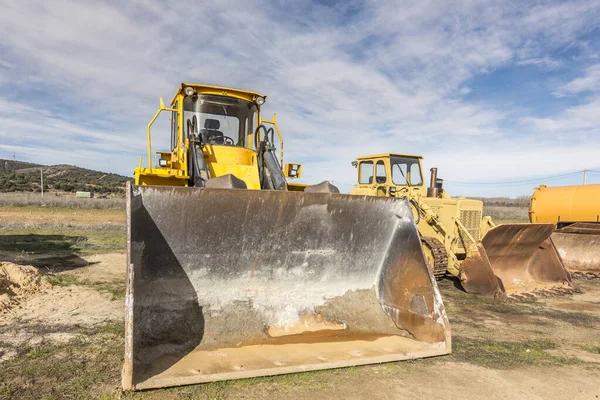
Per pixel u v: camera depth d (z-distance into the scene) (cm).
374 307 464
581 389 361
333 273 463
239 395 324
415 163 981
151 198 382
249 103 653
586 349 470
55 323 495
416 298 430
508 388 358
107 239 1326
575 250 1009
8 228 1577
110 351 409
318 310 444
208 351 369
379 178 980
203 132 622
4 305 546
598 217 1009
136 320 364
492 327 546
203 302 406
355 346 396
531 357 439
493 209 3366
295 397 324
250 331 405
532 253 798
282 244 438
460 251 811
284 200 425
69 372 359
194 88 621
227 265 420
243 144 648
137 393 322
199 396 320
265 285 435
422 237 782
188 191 391
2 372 357
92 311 547
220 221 410
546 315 612
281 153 671
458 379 371
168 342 369
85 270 820
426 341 412
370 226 472
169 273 396
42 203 2711
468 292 735
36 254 996
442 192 976
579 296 742
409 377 371
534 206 1149
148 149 590
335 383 351
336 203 449
